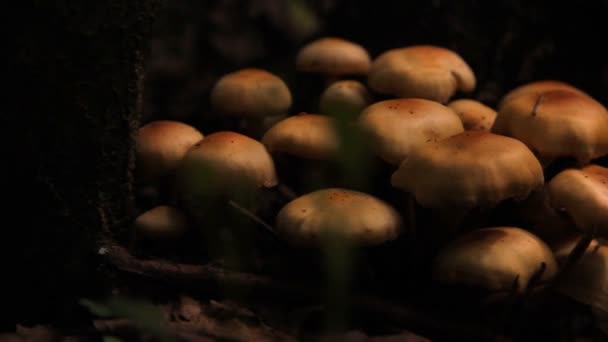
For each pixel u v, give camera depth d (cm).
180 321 41
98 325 40
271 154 45
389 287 44
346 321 42
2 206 40
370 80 47
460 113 47
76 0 39
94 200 41
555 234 44
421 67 46
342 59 50
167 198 47
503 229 42
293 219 41
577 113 42
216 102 47
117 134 41
